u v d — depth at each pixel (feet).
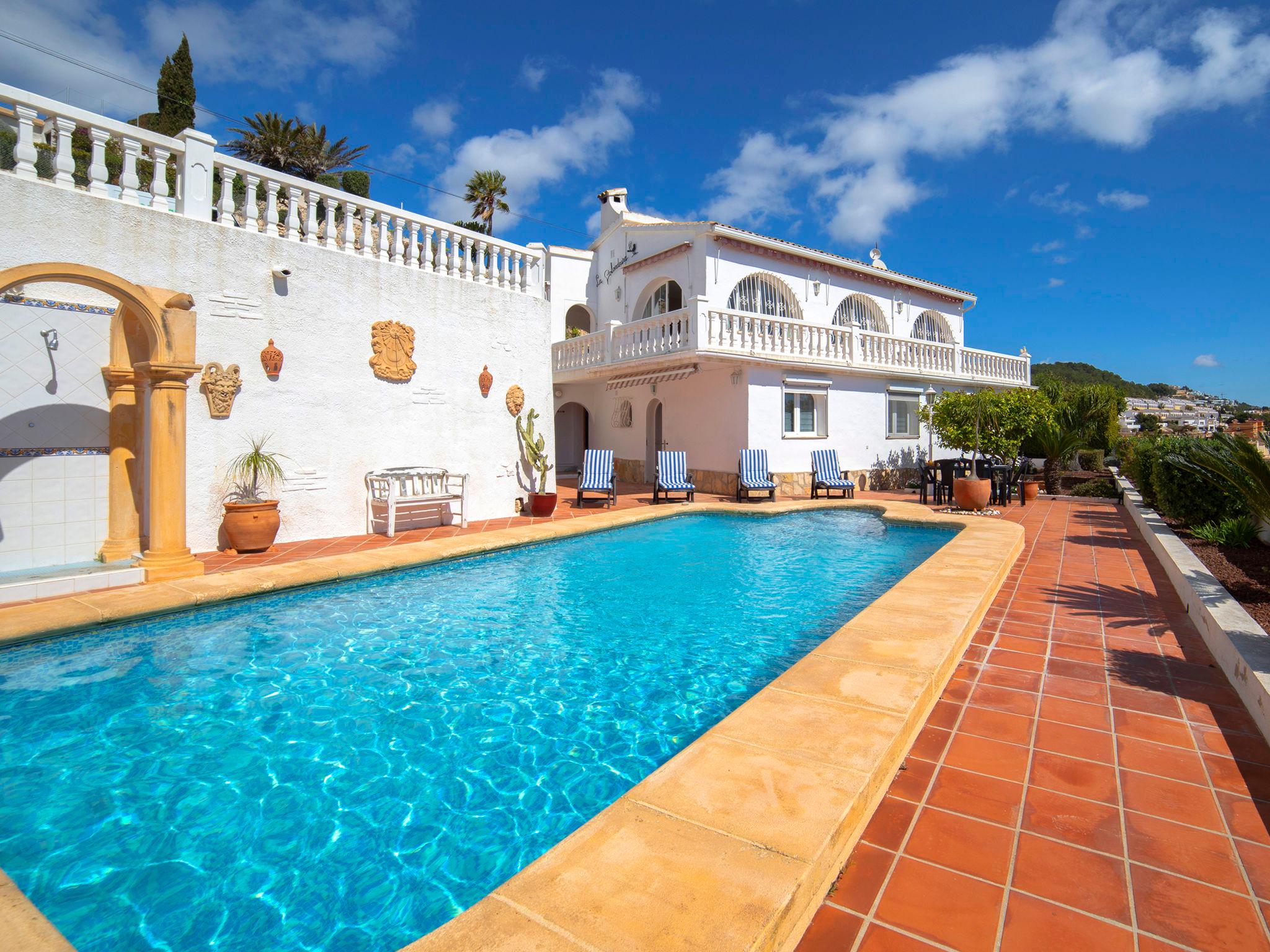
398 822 11.34
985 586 22.57
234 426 31.07
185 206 29.71
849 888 8.33
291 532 33.22
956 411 57.93
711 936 6.46
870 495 62.28
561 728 14.88
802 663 15.02
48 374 26.07
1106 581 26.30
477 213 138.21
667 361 56.13
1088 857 8.94
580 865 7.73
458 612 24.09
